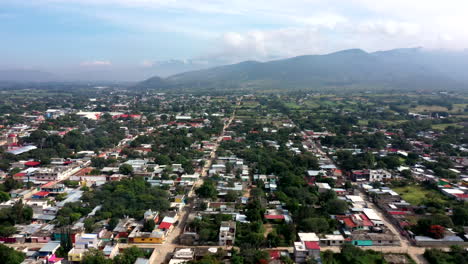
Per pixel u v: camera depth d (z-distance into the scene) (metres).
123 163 188.00
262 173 175.12
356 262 95.12
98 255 91.62
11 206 127.00
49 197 143.50
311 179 167.38
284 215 123.50
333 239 105.75
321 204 135.00
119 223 114.19
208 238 107.06
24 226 114.12
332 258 97.81
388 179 171.50
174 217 121.50
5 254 90.06
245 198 141.75
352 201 139.62
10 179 153.88
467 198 141.50
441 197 146.25
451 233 109.88
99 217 118.12
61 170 170.38
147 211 120.75
